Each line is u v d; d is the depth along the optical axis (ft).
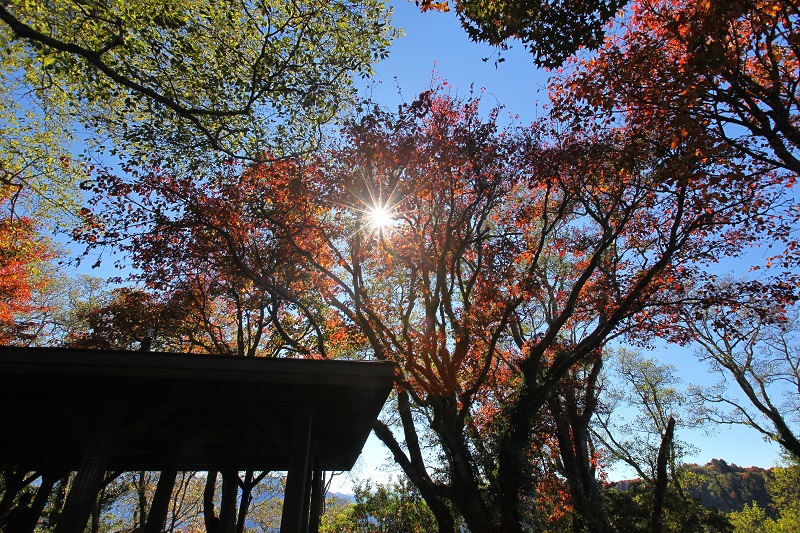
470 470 42.45
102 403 25.07
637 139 43.45
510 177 48.34
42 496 32.01
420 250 48.83
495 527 38.27
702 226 45.85
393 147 44.93
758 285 46.50
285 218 48.65
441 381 46.78
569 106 42.55
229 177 48.14
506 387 57.88
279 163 45.85
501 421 45.57
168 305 62.95
